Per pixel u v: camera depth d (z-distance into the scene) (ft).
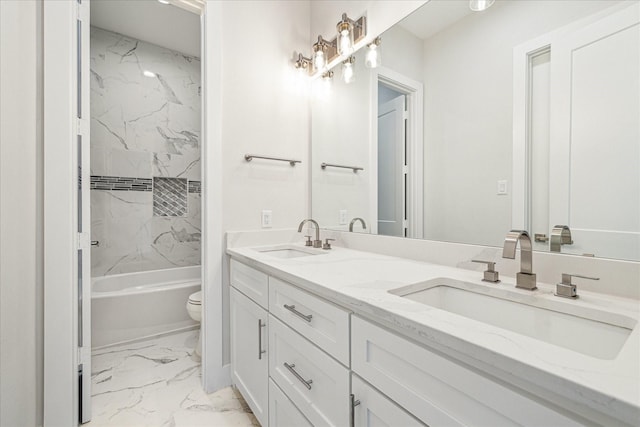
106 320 6.87
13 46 3.77
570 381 1.23
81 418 4.38
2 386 3.71
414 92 4.34
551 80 2.97
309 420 3.02
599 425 1.22
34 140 3.93
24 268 3.86
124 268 8.50
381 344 2.17
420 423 1.90
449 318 1.92
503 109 3.35
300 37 6.39
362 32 5.21
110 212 8.32
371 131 5.08
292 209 6.20
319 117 6.20
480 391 1.58
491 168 3.46
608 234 2.59
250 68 5.66
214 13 5.19
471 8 3.61
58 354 4.01
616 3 2.58
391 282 2.87
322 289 2.76
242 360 4.73
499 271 3.23
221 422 4.46
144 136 8.86
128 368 5.99
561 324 2.28
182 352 6.71
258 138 5.75
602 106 2.64
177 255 9.38
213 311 5.23
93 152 8.08
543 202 3.02
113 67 8.37
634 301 2.28
